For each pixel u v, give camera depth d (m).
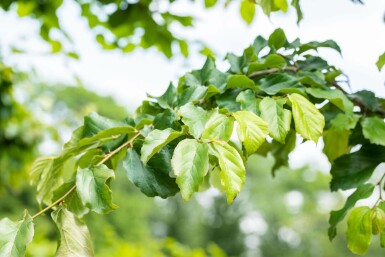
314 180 24.92
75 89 18.86
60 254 1.09
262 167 25.73
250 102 1.20
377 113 1.39
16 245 1.05
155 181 1.17
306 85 1.33
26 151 3.40
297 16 1.34
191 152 1.06
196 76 1.34
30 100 3.22
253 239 24.86
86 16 2.45
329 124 1.38
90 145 1.25
